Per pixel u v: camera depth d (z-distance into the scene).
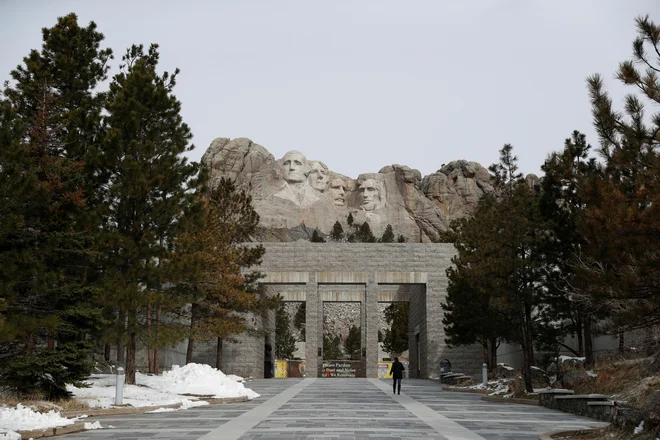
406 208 199.50
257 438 13.20
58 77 26.94
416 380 48.91
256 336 43.25
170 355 44.06
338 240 171.25
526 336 27.52
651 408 12.24
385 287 60.84
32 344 20.22
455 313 40.12
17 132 19.61
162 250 25.17
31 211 20.09
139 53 31.08
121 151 25.42
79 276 23.00
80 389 22.28
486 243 28.72
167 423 16.44
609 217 12.47
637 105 14.05
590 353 26.27
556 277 25.88
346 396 27.98
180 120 27.53
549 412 20.45
